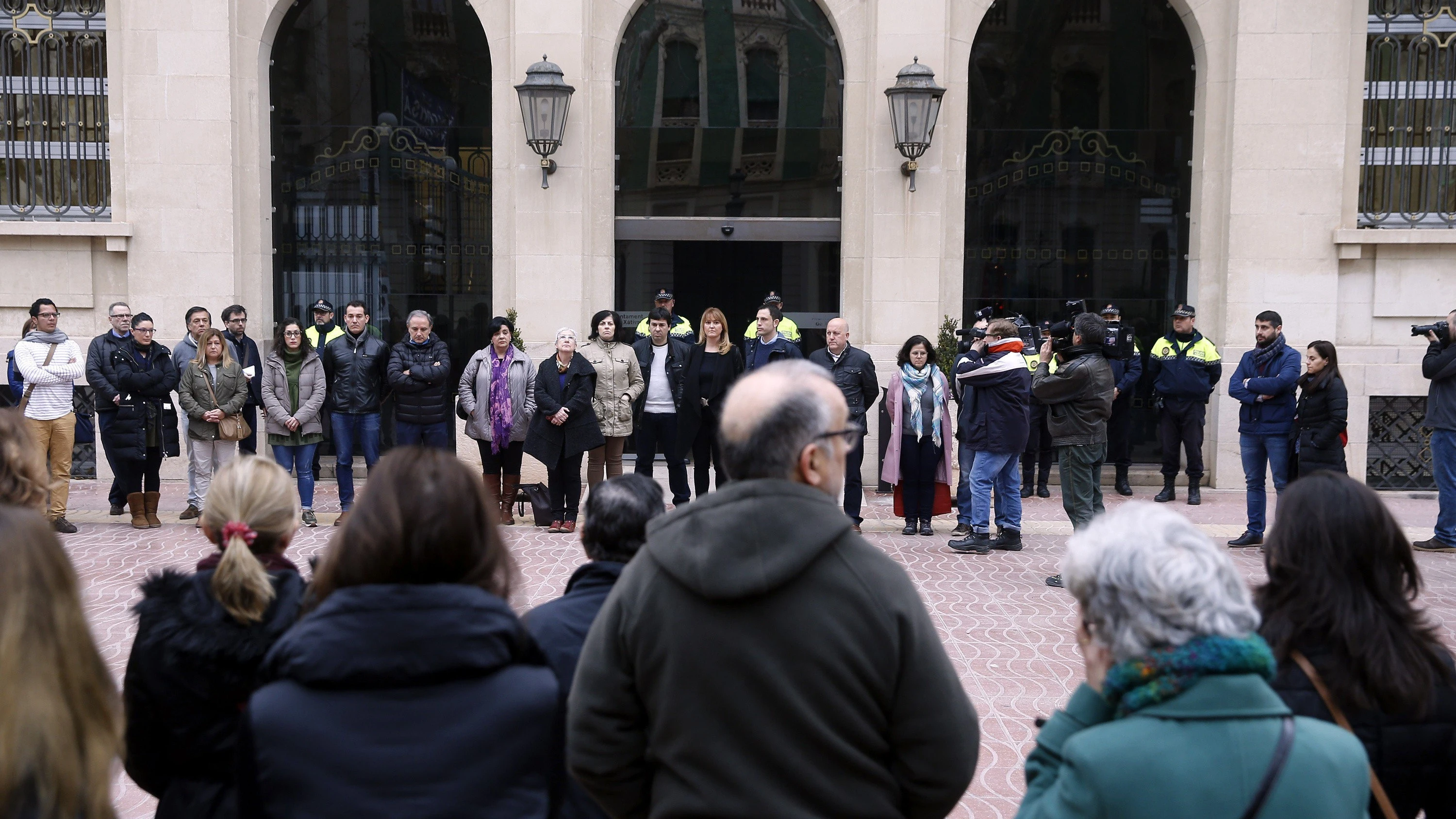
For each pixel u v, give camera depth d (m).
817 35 11.94
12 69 11.58
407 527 2.05
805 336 12.11
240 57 11.53
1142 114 12.10
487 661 2.01
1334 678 2.27
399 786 1.94
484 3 11.52
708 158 12.07
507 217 11.64
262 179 11.72
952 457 10.30
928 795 2.16
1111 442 11.76
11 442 3.28
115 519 9.84
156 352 9.45
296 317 12.13
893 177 11.42
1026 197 12.20
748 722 2.07
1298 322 11.48
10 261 11.41
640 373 9.82
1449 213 11.76
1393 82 11.71
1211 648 1.80
